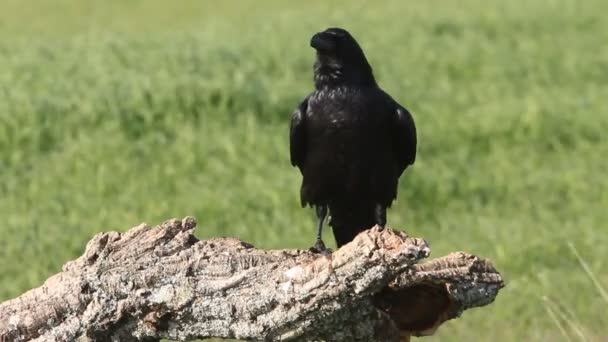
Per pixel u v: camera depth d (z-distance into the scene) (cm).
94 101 1797
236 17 3164
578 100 2066
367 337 625
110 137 1711
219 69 2030
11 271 1304
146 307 641
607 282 1273
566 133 1886
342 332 623
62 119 1764
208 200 1517
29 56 2150
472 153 1825
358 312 616
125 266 643
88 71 2014
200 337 648
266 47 2334
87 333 646
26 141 1709
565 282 1284
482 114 1945
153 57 2114
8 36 2752
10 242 1381
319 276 606
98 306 643
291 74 2112
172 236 648
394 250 592
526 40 2673
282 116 1870
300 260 634
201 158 1675
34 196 1545
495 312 1204
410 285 609
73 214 1480
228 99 1855
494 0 3334
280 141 1741
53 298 648
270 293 621
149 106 1811
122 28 3017
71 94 1838
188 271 638
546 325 1175
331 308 612
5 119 1727
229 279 632
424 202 1595
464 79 2317
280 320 623
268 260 636
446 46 2559
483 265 616
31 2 3519
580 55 2508
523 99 2102
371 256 593
